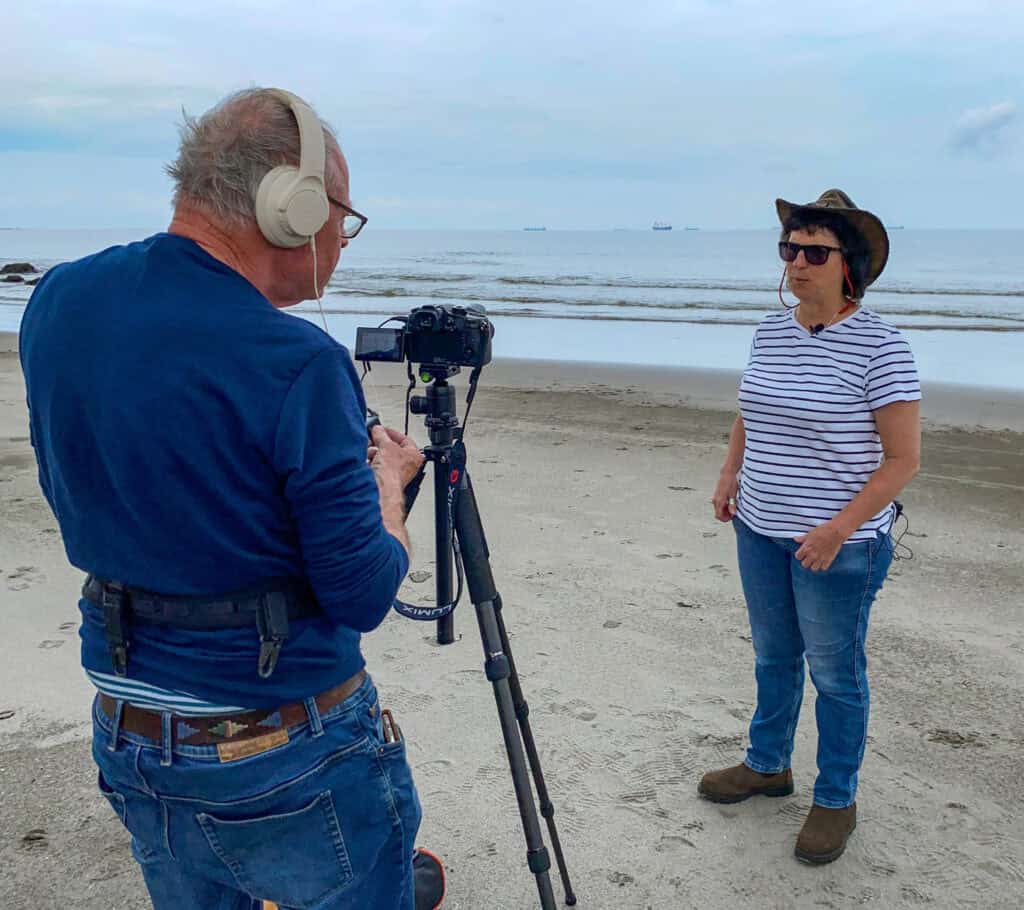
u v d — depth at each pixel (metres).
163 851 1.68
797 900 2.62
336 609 1.47
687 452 7.68
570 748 3.37
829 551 2.53
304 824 1.57
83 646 1.58
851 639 2.69
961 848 2.81
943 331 17.83
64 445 1.43
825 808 2.81
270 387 1.38
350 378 1.49
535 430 8.62
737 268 50.69
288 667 1.49
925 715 3.55
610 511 6.05
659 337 17.92
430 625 4.44
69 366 1.41
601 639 4.23
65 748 3.36
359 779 1.62
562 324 20.52
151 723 1.50
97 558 1.48
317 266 1.60
